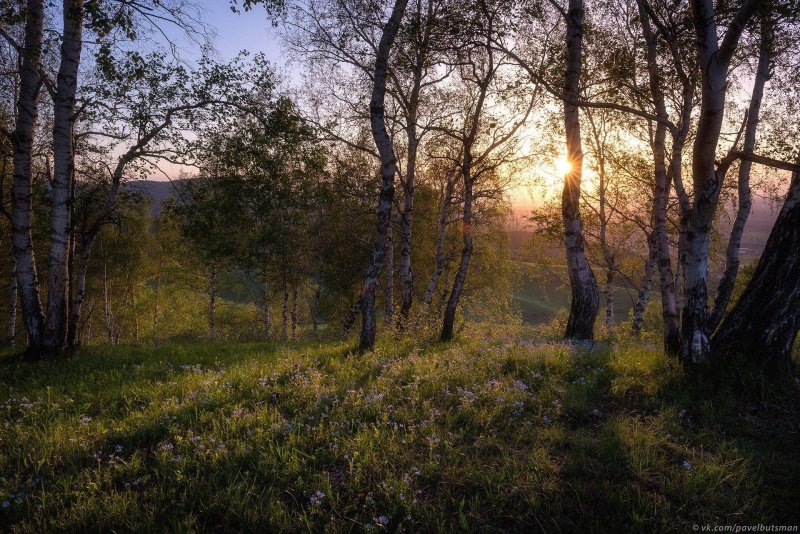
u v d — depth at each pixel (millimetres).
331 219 25594
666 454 4984
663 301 9414
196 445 5301
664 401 6352
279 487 4520
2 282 26125
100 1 8844
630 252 24891
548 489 4312
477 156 18781
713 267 21016
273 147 14180
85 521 3990
